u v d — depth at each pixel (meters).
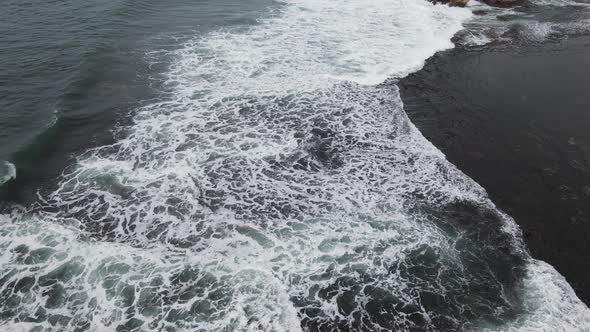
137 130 16.06
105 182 13.84
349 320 10.34
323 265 11.54
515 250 12.26
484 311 10.66
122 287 10.80
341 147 15.76
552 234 12.78
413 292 11.05
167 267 11.32
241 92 18.38
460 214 13.29
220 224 12.61
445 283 11.30
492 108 18.16
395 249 12.09
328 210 13.20
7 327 9.89
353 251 11.96
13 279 10.87
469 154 15.72
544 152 15.84
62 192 13.45
